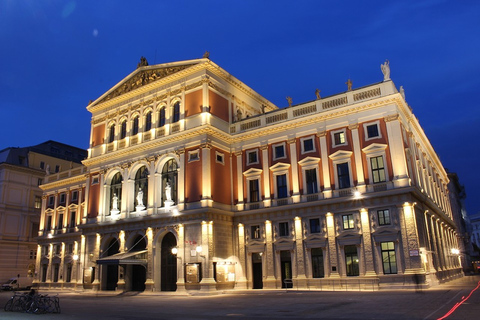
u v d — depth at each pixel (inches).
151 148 1793.8
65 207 2363.4
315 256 1440.7
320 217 1446.9
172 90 1800.0
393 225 1293.1
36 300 914.7
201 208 1534.2
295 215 1499.8
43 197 2534.5
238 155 1716.3
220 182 1647.4
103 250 1862.7
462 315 618.2
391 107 1379.2
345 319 634.8
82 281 1913.1
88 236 1947.6
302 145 1553.9
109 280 1860.2
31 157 2955.2
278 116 1646.2
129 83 1989.4
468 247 3693.4
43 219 2482.8
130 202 1809.8
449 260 1930.4
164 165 1765.5
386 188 1327.5
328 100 1521.9
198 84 1711.4
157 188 1722.4
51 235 2368.4
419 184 1492.4
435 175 2113.7
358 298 999.6
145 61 1969.7
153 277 1635.1
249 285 1555.1
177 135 1685.5
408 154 1409.9
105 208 1910.7
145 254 1689.2
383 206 1321.4
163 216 1643.7
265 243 1547.7
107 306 1069.1
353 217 1380.4
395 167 1326.3
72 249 2249.0
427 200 1471.5
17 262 2721.5
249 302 1037.8
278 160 1601.9
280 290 1382.9
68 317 791.7
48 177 2561.5
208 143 1616.6
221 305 989.2
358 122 1435.8
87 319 744.3
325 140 1494.8
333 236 1398.9
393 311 706.2
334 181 1445.6
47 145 3213.6
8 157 2837.1
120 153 1893.5
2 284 2578.7
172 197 1694.1
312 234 1445.6
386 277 1267.2
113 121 2015.3
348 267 1364.4
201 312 840.9
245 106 1945.1
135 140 1876.2
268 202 1578.5
